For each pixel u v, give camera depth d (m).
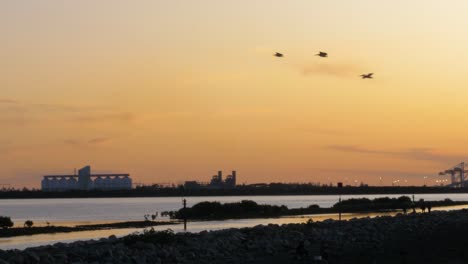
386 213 139.75
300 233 63.56
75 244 56.25
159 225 104.50
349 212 147.00
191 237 59.75
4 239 81.62
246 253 49.28
